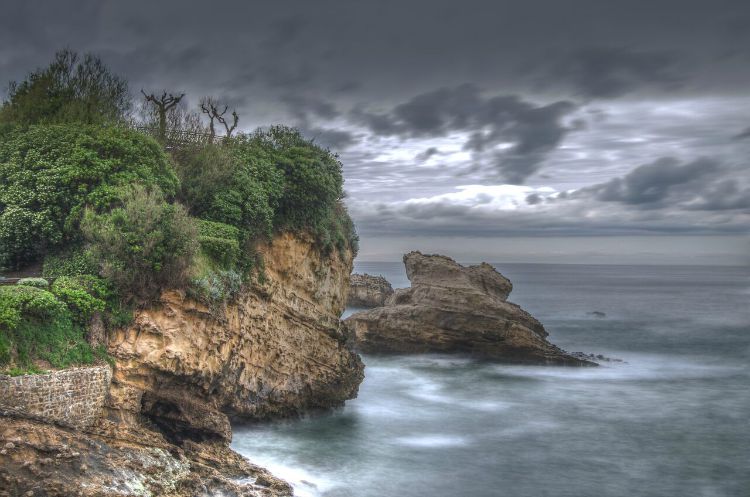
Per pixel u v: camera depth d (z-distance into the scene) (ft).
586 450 131.75
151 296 100.12
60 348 86.79
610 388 188.03
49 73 133.90
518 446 133.18
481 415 155.63
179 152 136.87
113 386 93.15
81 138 107.76
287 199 134.10
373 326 231.50
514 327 217.97
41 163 105.40
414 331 226.38
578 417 156.66
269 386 126.41
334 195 142.92
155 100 145.59
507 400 171.42
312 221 138.41
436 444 131.85
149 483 77.51
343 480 108.78
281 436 127.44
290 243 134.62
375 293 364.17
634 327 337.31
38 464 70.08
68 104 128.26
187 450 94.94
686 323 358.43
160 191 107.45
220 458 98.17
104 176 106.42
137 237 97.81
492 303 223.30
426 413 155.53
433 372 204.95
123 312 96.78
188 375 101.96
